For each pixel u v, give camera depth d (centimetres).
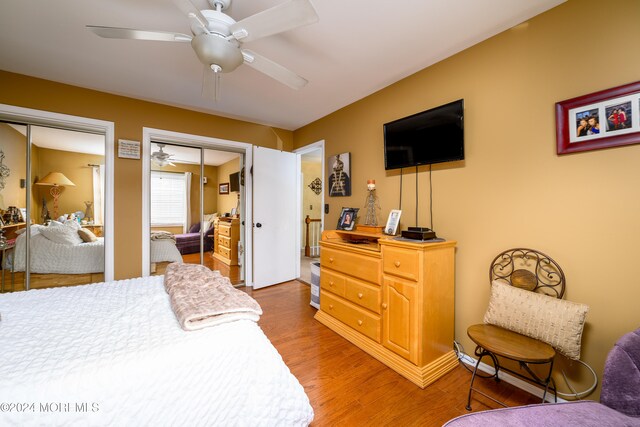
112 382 86
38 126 258
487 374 182
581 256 145
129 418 85
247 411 100
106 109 281
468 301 195
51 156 265
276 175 376
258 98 293
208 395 96
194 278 165
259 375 107
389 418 143
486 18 165
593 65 140
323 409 149
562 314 135
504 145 175
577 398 145
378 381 174
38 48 203
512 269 171
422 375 169
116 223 287
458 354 198
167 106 315
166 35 144
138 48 203
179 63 224
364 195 286
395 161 235
